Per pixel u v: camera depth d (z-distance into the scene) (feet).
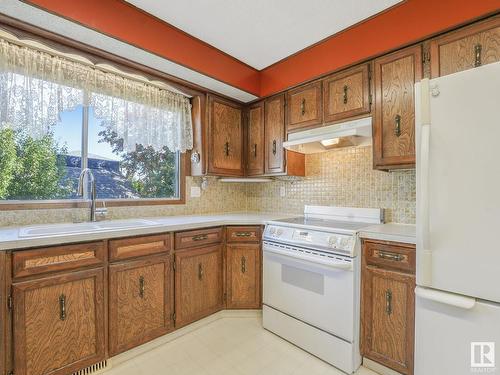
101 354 5.26
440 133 3.78
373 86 6.15
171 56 6.32
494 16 4.63
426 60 5.36
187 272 6.78
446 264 3.75
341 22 6.14
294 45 7.10
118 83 6.86
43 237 4.56
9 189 5.80
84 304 5.05
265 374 5.39
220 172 8.59
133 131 7.13
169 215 8.32
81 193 6.48
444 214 3.75
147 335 6.00
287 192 9.23
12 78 5.29
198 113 8.32
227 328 7.12
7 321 4.26
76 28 5.10
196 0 5.37
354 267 5.41
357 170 7.52
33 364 4.48
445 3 5.06
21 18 4.81
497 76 3.35
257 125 8.97
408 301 4.89
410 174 6.58
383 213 6.88
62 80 5.91
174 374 5.34
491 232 3.40
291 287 6.46
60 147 6.49
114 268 5.46
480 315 3.50
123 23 5.50
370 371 5.41
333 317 5.65
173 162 8.69
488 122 3.42
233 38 6.78
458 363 3.69
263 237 7.18
